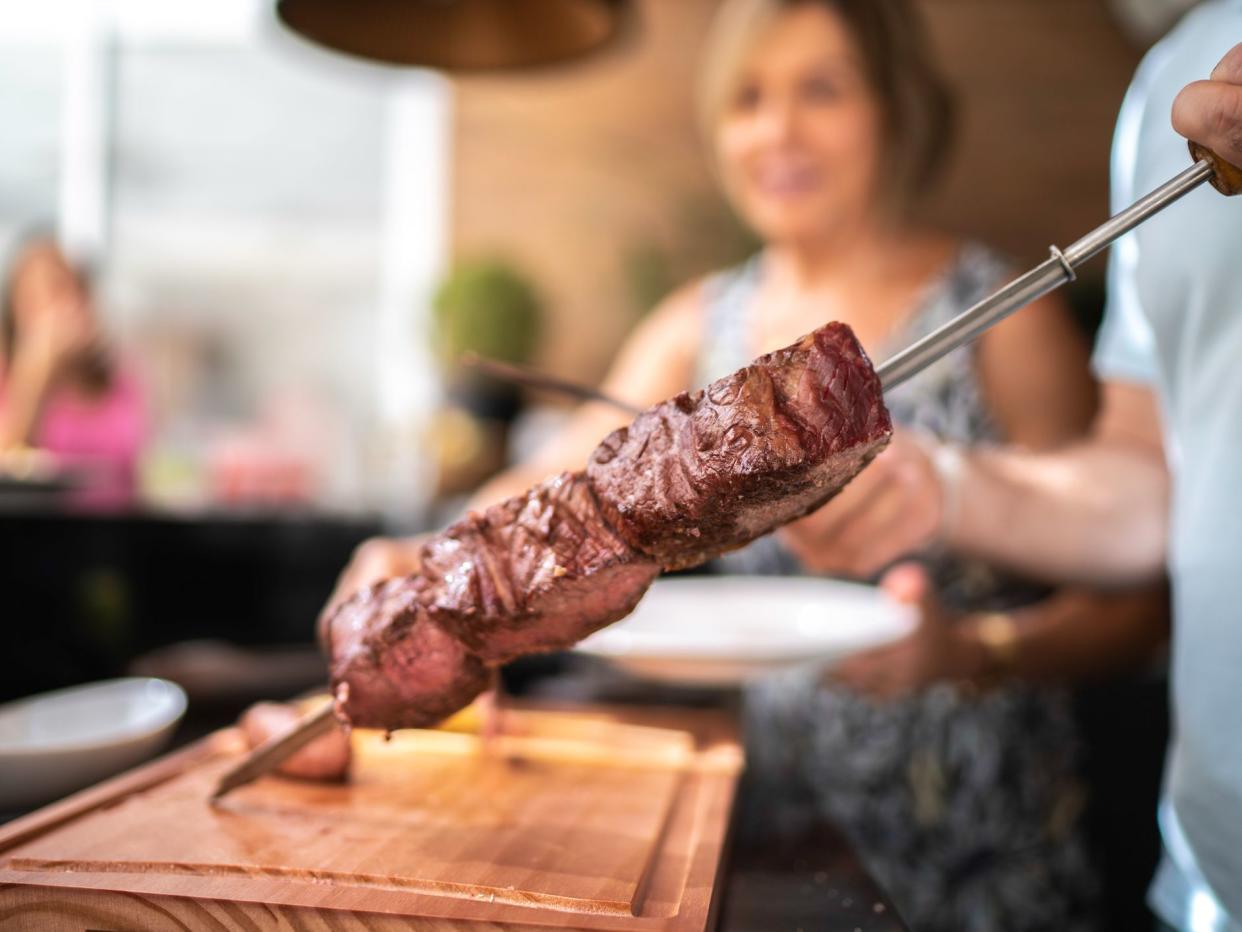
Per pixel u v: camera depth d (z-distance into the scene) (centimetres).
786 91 161
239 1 452
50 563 140
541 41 167
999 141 402
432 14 164
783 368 69
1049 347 154
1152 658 170
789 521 81
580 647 117
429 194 451
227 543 165
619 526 75
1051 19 399
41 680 138
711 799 94
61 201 458
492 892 71
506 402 344
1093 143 399
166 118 454
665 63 412
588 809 90
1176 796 91
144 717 119
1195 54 95
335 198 454
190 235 455
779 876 91
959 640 146
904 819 158
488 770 101
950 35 402
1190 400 91
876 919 81
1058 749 159
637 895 72
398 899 69
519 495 80
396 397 455
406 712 84
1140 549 117
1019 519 115
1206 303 88
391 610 81
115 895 70
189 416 452
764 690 171
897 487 106
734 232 409
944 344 69
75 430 306
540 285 418
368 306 455
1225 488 85
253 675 142
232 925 68
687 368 193
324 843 79
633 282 409
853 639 118
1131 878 198
